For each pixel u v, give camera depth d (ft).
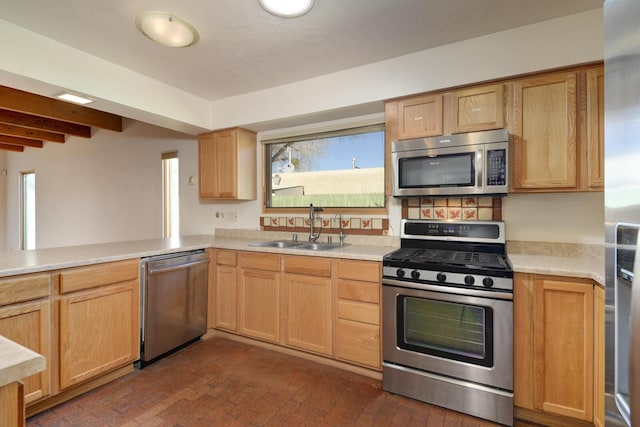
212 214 12.38
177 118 9.75
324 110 8.89
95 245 8.87
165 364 8.03
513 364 5.88
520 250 7.47
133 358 7.56
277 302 8.62
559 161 6.32
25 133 15.53
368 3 5.78
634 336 2.97
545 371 5.69
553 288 5.59
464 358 6.22
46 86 7.04
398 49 7.47
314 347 8.06
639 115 2.90
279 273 8.58
